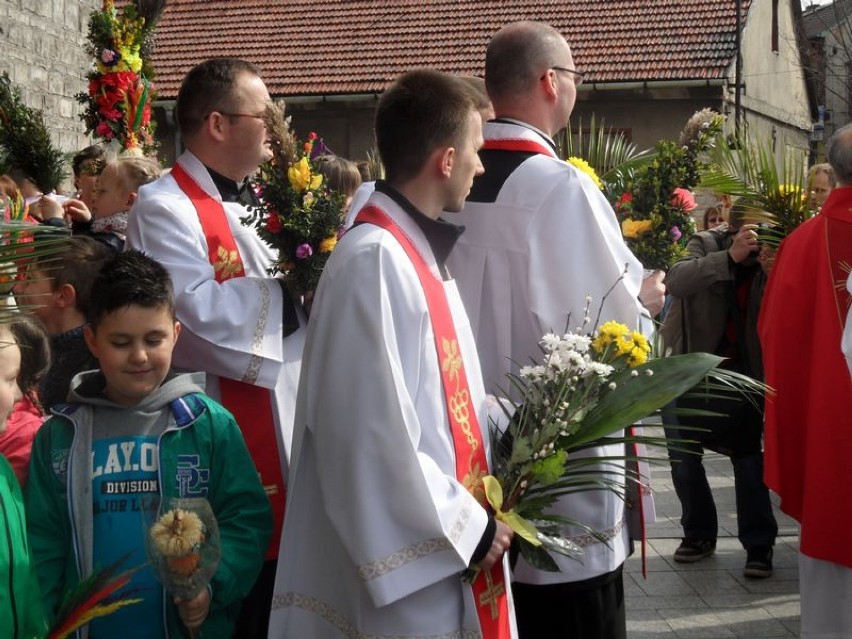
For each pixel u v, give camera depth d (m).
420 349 2.84
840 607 4.69
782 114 25.69
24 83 10.98
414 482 2.70
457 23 22.77
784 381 4.80
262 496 3.23
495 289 3.73
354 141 22.02
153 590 3.03
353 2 23.50
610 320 3.62
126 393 3.09
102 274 3.09
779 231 5.71
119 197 5.16
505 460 3.10
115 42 6.36
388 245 2.84
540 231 3.67
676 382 3.14
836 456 4.60
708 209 8.34
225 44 23.08
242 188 4.12
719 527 7.09
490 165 3.78
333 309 2.80
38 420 3.38
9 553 2.64
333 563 2.92
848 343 4.41
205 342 3.68
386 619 2.80
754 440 6.08
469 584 2.82
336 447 2.74
